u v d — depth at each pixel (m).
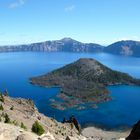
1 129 43.53
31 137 35.31
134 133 82.44
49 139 38.66
